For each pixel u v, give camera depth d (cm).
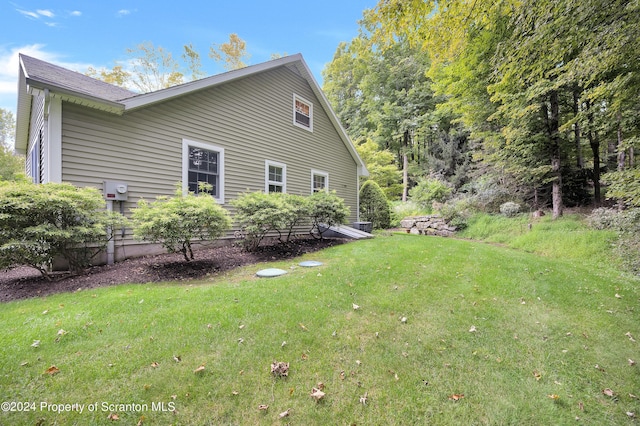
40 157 601
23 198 361
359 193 1320
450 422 174
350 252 612
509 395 201
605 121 664
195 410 171
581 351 261
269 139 829
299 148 944
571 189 1033
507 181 1081
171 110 602
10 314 277
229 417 167
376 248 653
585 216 834
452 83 1035
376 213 1267
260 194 631
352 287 382
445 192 1380
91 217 420
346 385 199
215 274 448
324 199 784
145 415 165
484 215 1082
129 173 538
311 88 1001
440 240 809
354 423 168
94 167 495
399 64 1953
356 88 2388
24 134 884
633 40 319
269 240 782
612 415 189
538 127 902
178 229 446
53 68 598
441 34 382
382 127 2014
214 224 485
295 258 579
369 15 369
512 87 712
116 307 292
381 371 216
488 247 714
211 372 201
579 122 819
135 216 443
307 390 192
